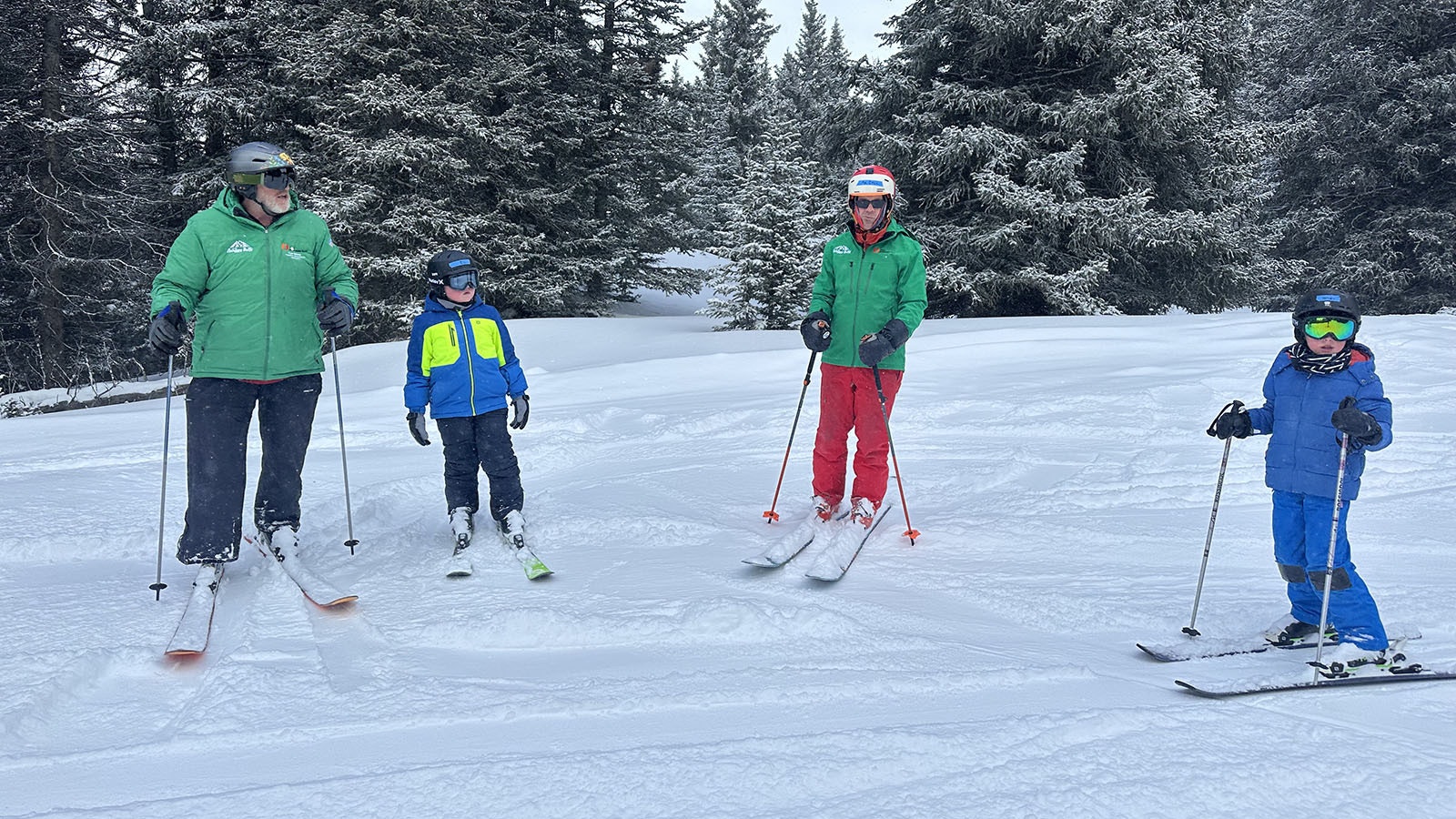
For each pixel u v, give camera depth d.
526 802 2.03
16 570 4.16
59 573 4.10
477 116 24.16
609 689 2.70
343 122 24.20
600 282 30.75
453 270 4.33
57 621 3.38
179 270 3.66
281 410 3.95
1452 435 6.43
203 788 2.16
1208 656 3.06
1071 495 5.28
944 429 7.52
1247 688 2.71
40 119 21.05
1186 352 11.58
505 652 3.15
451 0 24.52
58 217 21.88
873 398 4.74
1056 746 2.29
